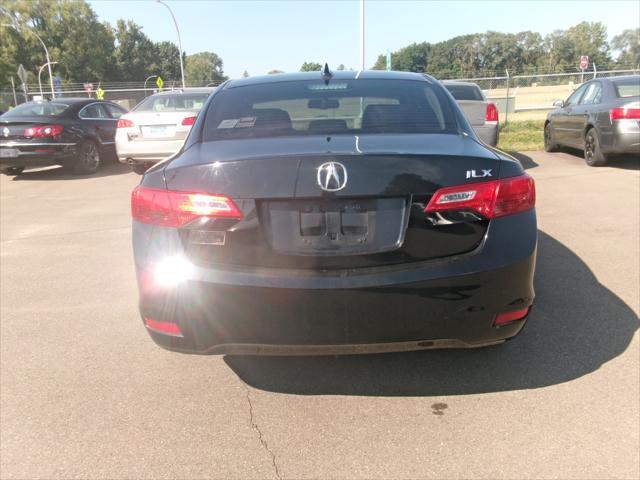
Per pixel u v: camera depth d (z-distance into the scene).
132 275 4.89
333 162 2.39
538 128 17.34
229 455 2.46
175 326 2.52
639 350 3.25
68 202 8.32
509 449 2.45
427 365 3.17
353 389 2.96
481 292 2.46
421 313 2.42
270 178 2.40
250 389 2.99
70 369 3.24
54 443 2.57
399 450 2.46
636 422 2.60
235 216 2.42
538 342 3.39
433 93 3.38
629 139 8.87
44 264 5.22
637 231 5.72
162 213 2.53
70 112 11.20
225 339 2.49
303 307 2.38
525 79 26.31
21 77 22.91
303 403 2.85
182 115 9.88
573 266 4.71
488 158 2.54
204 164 2.49
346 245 2.40
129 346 3.52
